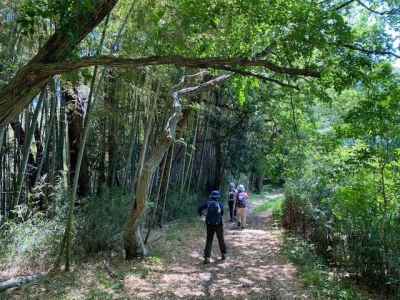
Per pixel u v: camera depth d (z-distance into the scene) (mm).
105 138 10047
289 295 5996
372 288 6461
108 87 9172
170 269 7309
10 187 7457
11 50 5488
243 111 16000
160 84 9188
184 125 11984
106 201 8508
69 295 5340
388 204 6562
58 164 8570
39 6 3475
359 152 6371
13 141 7555
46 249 6750
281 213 13094
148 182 7648
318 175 9266
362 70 4863
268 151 17109
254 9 4258
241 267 7695
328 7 5102
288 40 4020
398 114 5680
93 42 6074
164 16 5551
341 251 7586
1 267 6258
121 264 7262
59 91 7922
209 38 4914
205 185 16609
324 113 10391
